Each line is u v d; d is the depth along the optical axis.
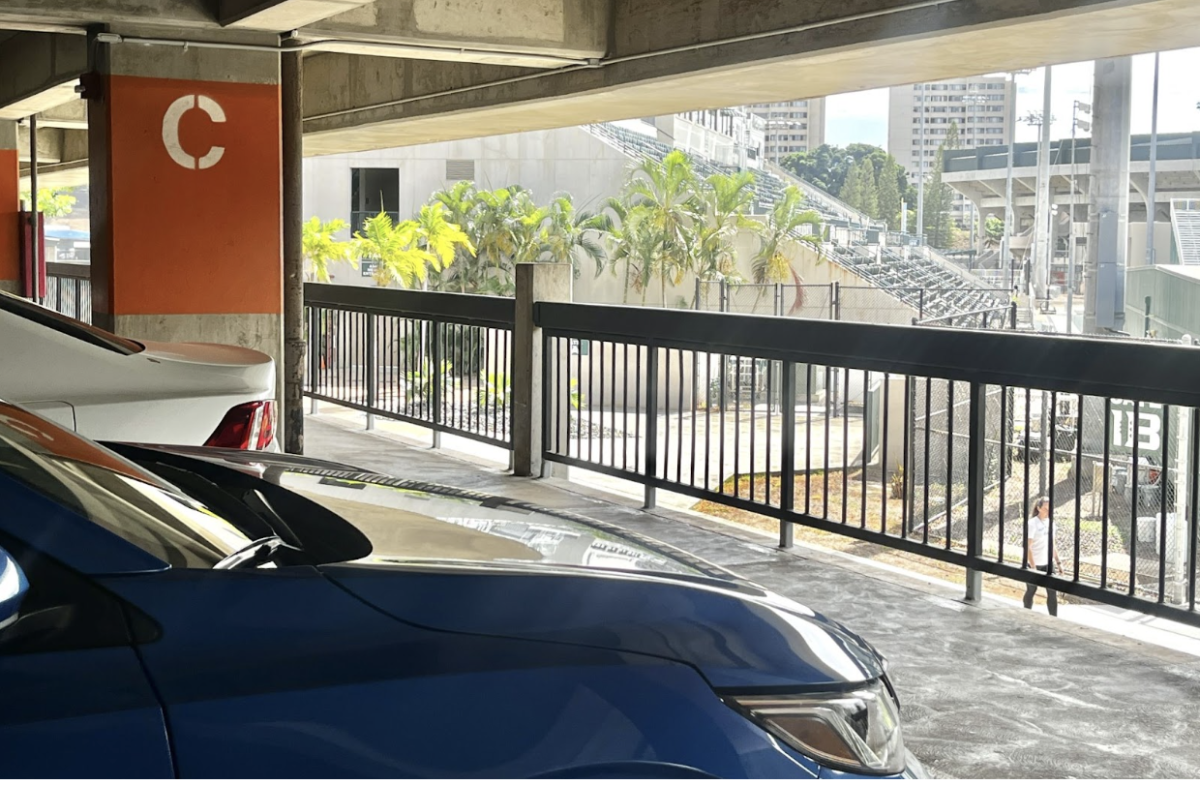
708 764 1.61
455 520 2.30
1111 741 3.75
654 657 1.68
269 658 1.50
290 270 9.11
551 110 12.25
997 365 5.20
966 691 4.21
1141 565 12.78
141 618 1.50
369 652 1.54
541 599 1.72
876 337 5.73
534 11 9.66
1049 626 5.04
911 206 165.38
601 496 7.87
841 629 2.01
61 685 1.38
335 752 1.43
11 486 1.55
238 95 8.77
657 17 9.62
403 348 10.43
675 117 88.94
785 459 6.33
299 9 7.78
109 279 8.53
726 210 56.69
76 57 12.23
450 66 12.34
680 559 2.15
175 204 8.65
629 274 58.00
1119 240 21.33
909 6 7.69
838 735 1.76
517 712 1.54
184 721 1.39
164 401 4.04
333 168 65.81
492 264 60.16
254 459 2.72
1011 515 13.85
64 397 3.98
